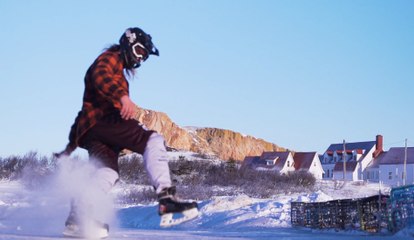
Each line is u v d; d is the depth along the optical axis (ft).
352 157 302.25
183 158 176.35
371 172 293.23
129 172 138.51
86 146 16.34
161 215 14.67
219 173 160.76
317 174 293.84
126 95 15.14
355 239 28.32
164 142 15.33
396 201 37.63
